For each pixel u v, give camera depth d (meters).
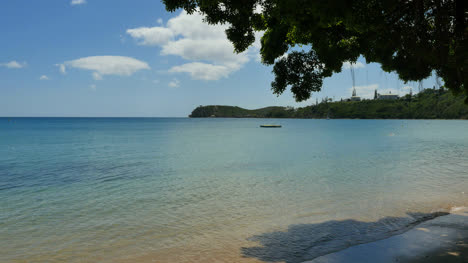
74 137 66.62
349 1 5.74
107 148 40.06
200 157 29.05
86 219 9.74
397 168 20.41
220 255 6.85
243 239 7.86
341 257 6.49
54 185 15.69
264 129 114.50
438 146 39.38
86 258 6.76
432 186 14.20
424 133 73.94
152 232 8.47
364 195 12.58
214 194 13.23
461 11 6.47
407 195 12.44
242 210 10.65
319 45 7.86
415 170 19.39
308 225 8.88
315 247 7.17
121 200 12.28
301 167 21.53
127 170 20.98
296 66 8.75
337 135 69.62
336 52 7.91
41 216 10.05
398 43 7.34
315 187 14.45
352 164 22.88
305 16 6.22
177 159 27.53
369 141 50.03
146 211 10.62
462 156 27.72
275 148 38.41
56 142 51.88
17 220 9.63
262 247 7.28
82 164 24.50
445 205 10.74
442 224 8.57
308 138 60.09
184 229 8.70
